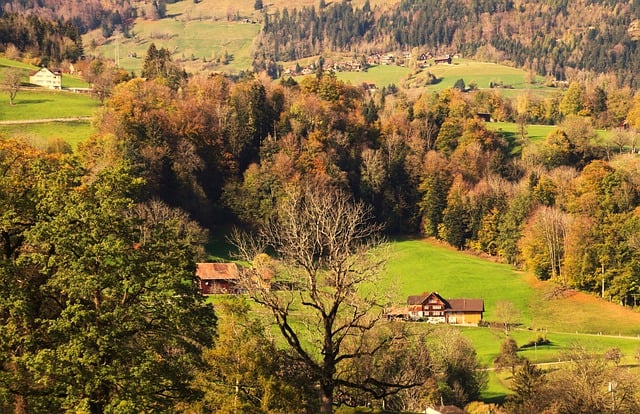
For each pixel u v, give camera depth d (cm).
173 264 6450
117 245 6047
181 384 6241
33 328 6178
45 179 6675
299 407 6469
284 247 6138
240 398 6506
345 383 5975
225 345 6481
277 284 6038
